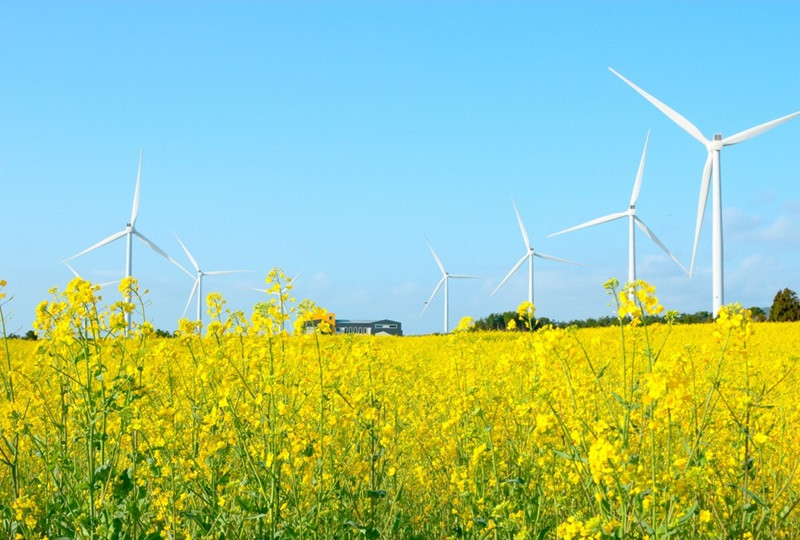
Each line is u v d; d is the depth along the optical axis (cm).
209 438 645
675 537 460
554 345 545
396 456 722
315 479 576
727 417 638
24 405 725
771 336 2362
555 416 520
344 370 748
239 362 713
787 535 582
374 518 633
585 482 505
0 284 737
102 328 636
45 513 590
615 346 873
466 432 657
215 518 554
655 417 483
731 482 584
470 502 610
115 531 496
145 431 697
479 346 923
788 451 661
